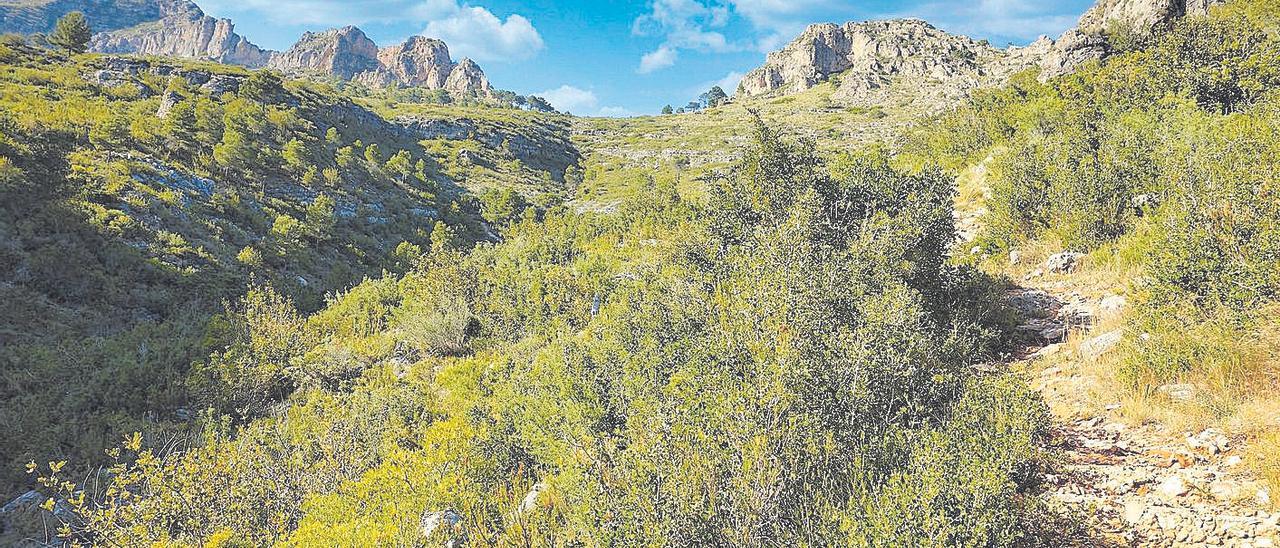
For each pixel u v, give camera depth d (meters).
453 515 4.45
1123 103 14.59
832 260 5.99
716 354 4.74
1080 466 4.12
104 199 32.03
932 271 7.31
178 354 11.06
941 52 164.50
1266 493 3.42
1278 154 6.30
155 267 28.00
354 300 16.48
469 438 5.58
